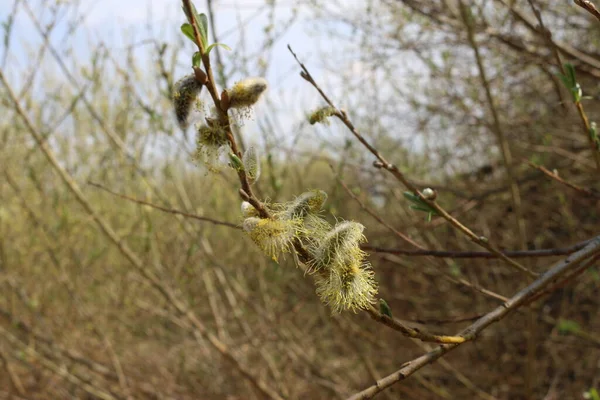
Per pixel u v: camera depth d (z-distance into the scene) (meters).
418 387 5.37
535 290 1.65
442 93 5.44
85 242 5.35
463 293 5.68
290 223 1.33
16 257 5.31
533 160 3.96
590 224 5.56
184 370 5.40
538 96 5.07
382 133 5.53
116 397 4.97
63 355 5.04
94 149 4.77
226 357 4.23
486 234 5.24
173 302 4.20
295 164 4.53
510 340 5.28
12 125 4.57
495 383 5.20
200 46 1.34
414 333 1.39
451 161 5.92
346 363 5.49
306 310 5.91
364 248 2.21
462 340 1.46
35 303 4.92
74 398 4.92
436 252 2.18
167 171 4.18
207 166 1.42
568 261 1.71
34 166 4.76
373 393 1.34
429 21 4.66
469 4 3.85
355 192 4.46
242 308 5.51
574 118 4.76
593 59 4.18
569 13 4.85
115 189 4.65
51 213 5.07
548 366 5.39
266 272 5.23
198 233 4.23
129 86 3.64
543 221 5.56
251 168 1.37
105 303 5.37
